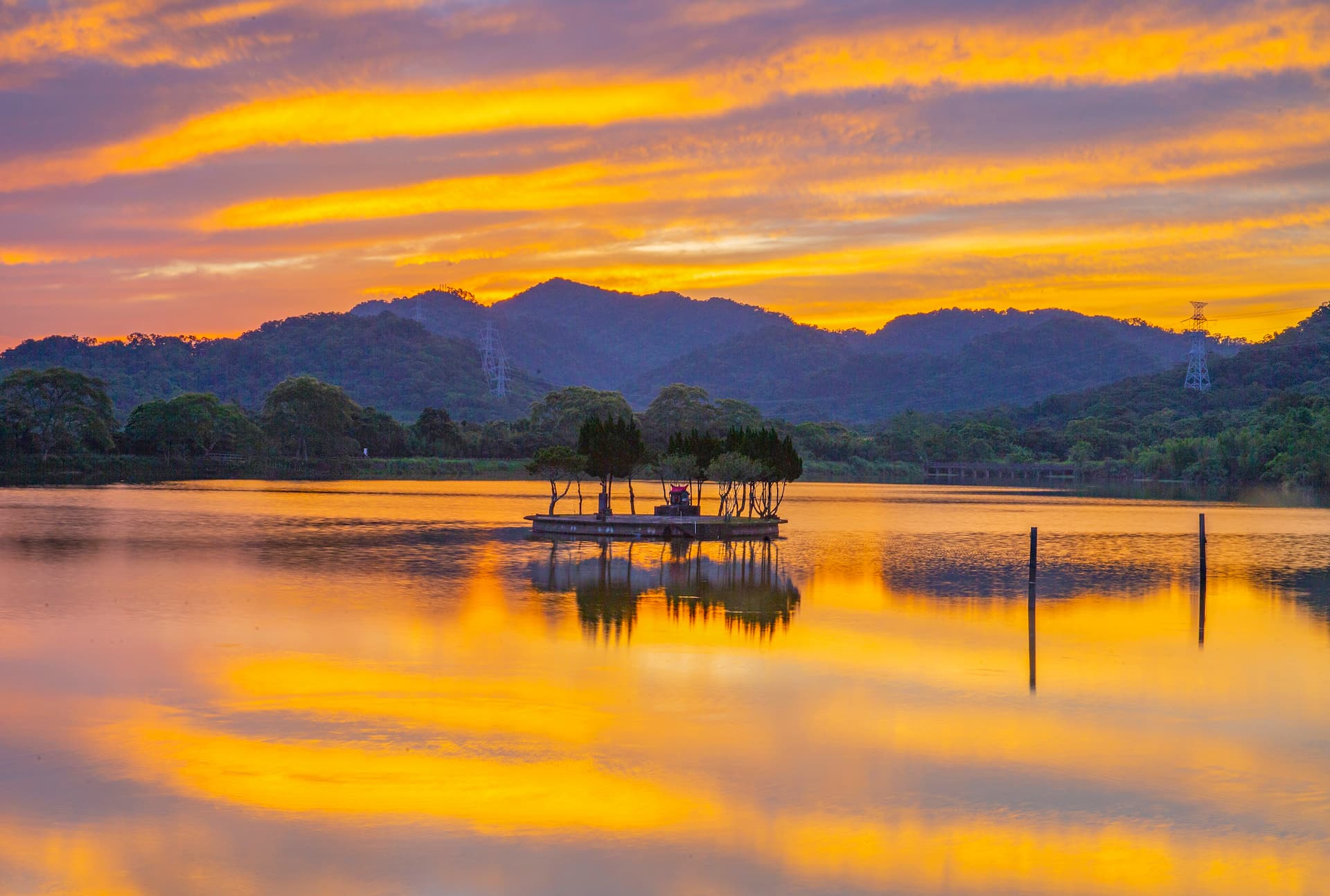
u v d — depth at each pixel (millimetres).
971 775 29172
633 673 39719
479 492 176000
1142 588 66500
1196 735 33156
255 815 25531
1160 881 23188
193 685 36656
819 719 34094
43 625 46781
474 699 35594
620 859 23594
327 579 63000
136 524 98000
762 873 23125
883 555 83812
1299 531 117500
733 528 96062
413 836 24531
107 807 25812
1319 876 23484
